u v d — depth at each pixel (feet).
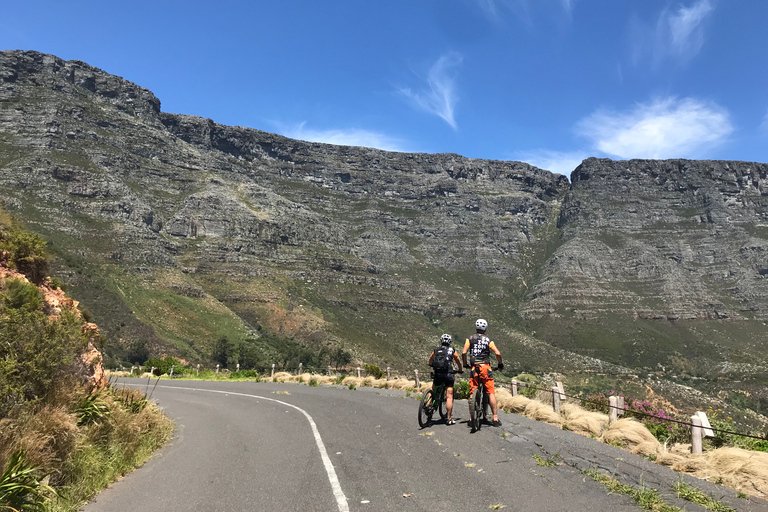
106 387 32.12
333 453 25.63
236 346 411.54
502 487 18.31
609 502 16.61
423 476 20.22
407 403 45.27
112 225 535.19
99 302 372.58
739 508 16.49
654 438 26.32
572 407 34.40
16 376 23.09
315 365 411.13
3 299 25.72
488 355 30.07
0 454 18.63
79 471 21.45
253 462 25.21
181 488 21.20
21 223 36.35
